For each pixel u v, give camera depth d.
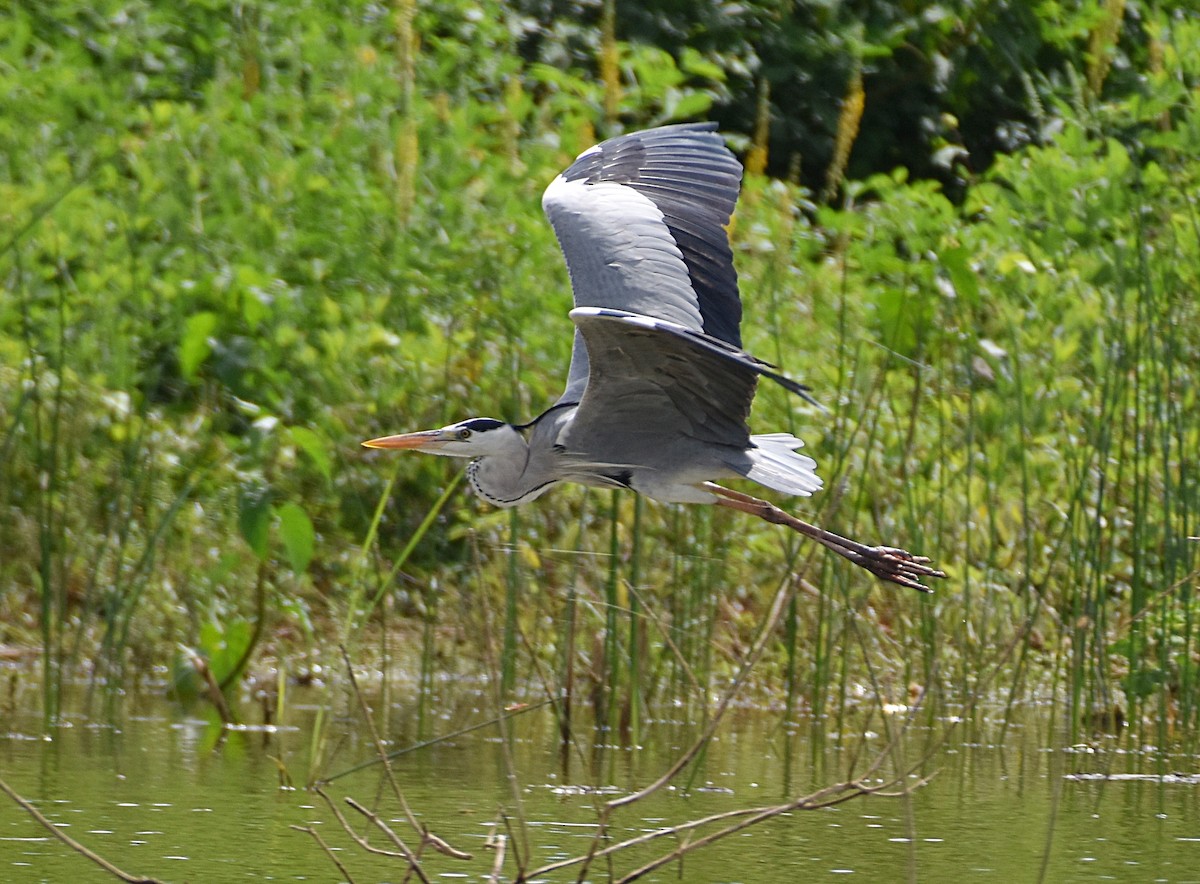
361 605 13.29
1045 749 11.20
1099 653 11.68
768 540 13.03
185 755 10.25
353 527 13.52
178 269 14.15
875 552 8.92
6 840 8.15
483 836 8.52
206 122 15.15
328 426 13.18
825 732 11.64
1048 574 11.79
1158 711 11.70
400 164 14.17
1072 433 13.37
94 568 11.93
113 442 13.10
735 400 8.55
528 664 12.65
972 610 13.08
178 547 13.07
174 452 13.23
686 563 12.43
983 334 14.48
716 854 8.28
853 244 14.59
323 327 13.97
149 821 8.59
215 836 8.34
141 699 12.07
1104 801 9.59
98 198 14.95
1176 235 13.59
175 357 13.90
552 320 13.70
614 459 8.89
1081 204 14.86
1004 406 13.37
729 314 9.77
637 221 9.68
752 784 9.88
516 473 9.12
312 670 13.08
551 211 9.88
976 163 20.73
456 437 9.12
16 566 12.91
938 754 10.95
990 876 7.84
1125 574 13.16
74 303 13.57
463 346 13.32
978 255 14.75
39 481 11.70
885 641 13.03
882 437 13.30
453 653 13.13
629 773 10.12
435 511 10.25
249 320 13.01
